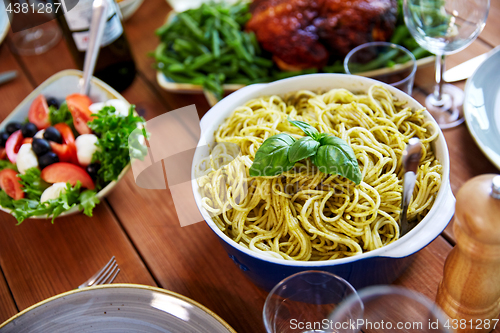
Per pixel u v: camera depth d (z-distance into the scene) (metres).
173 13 1.37
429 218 0.66
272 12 1.19
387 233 0.78
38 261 0.93
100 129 0.98
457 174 0.94
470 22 0.92
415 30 0.99
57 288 0.89
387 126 0.81
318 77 0.90
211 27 1.25
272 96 0.92
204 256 0.89
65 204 0.89
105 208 1.01
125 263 0.91
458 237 0.57
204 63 1.20
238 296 0.83
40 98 1.10
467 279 0.60
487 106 0.96
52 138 0.99
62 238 0.97
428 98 1.09
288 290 0.68
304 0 1.19
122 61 1.26
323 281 0.67
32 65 1.39
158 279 0.87
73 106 1.03
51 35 1.48
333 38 1.14
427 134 0.81
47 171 0.95
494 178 0.50
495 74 1.00
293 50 1.14
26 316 0.75
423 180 0.76
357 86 0.88
